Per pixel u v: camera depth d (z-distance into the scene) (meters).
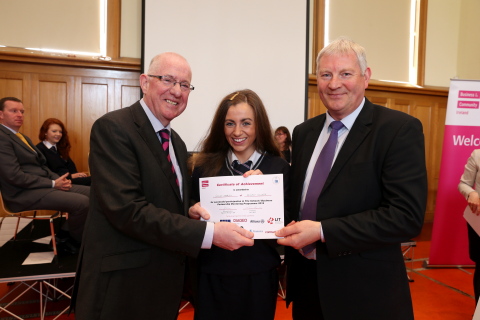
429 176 6.17
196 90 4.61
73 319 2.54
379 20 5.75
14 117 3.26
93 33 4.59
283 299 2.99
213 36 4.62
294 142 1.68
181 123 4.60
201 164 1.57
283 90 4.93
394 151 1.23
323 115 1.60
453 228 3.68
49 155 3.84
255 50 4.79
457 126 3.49
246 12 4.73
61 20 4.48
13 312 2.64
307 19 4.97
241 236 1.24
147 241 1.23
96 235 1.30
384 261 1.29
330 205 1.30
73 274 2.41
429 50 5.98
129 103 4.74
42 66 4.42
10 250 2.91
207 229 1.22
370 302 1.27
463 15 6.04
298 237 1.23
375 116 1.35
